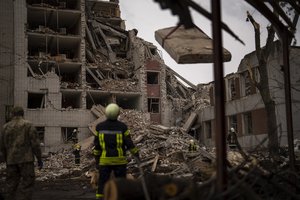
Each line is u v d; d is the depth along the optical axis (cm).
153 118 3800
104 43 4159
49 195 913
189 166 1118
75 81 3884
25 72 3294
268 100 1490
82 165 2291
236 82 3025
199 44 516
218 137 318
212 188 304
